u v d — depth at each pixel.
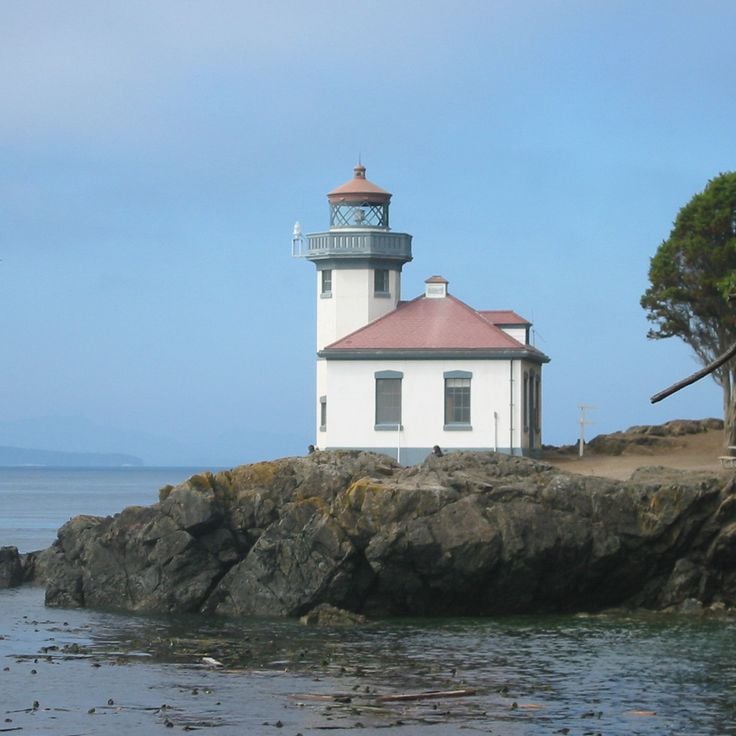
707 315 85.75
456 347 83.38
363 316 88.06
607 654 54.41
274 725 43.72
